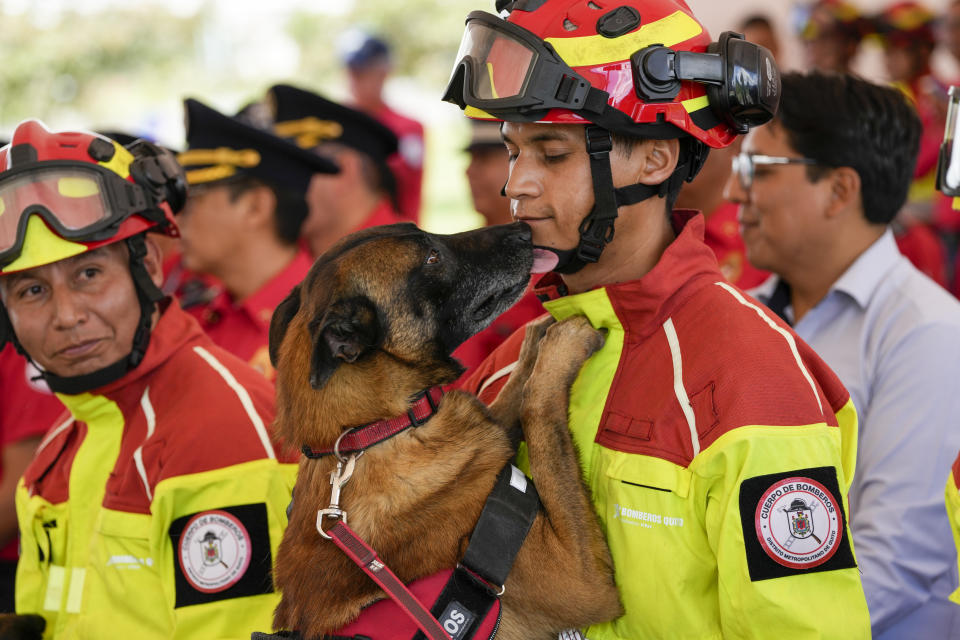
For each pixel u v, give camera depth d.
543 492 2.04
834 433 1.89
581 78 1.85
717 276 2.06
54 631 2.66
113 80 22.11
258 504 2.46
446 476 2.15
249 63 23.70
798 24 6.93
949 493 2.30
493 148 4.56
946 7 6.86
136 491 2.54
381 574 2.02
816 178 2.99
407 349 2.26
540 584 2.01
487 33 1.98
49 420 3.49
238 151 4.02
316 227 5.37
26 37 21.45
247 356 3.98
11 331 2.63
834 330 3.07
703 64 1.90
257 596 2.42
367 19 22.20
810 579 1.80
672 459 1.89
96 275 2.55
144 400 2.63
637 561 1.91
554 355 2.10
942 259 5.55
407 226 2.42
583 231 1.99
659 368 1.97
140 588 2.49
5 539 3.45
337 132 5.41
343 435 2.18
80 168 2.52
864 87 3.00
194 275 4.91
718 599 1.87
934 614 2.65
